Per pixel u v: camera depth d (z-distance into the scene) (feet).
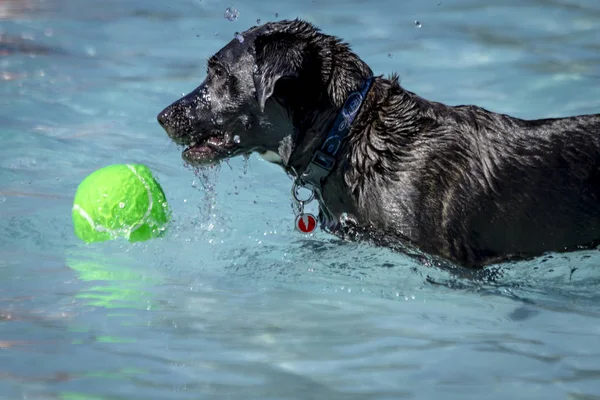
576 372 23.32
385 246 31.07
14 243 33.45
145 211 32.27
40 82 53.06
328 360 23.84
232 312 27.48
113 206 31.76
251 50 31.24
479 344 25.29
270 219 37.19
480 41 58.49
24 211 36.58
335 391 21.88
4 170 40.91
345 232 32.04
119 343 24.59
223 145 32.14
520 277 31.24
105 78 54.03
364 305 28.60
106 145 44.52
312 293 29.63
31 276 30.25
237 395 21.48
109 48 59.72
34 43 60.29
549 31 60.18
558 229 31.22
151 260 32.35
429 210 30.22
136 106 49.83
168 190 39.60
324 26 61.41
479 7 65.72
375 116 31.12
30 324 25.85
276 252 33.55
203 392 21.61
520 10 64.75
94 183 32.07
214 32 62.18
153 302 28.17
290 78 29.89
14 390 21.47
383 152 30.73
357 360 23.86
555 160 31.14
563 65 53.72
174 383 22.09
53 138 45.09
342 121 30.94
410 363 23.73
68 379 22.16
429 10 65.41
